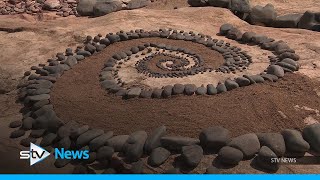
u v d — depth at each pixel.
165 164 3.63
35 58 6.07
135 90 4.79
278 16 7.79
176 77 5.29
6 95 5.19
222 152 3.58
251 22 7.80
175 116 4.24
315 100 4.55
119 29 6.96
